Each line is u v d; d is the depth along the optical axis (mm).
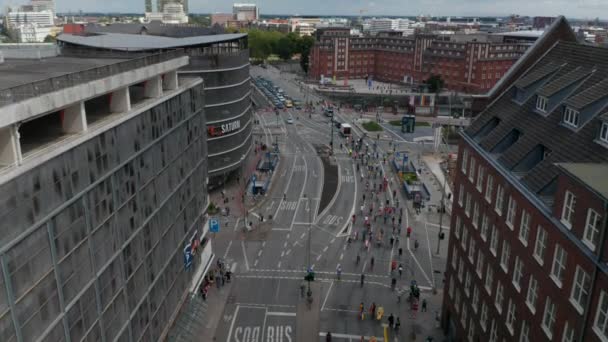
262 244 66438
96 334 29203
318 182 92625
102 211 29562
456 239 46938
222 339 47156
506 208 35406
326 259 62531
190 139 47312
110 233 30688
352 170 100312
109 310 30797
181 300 45000
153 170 37656
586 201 25000
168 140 40875
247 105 94438
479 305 40188
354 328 49125
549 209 29219
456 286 46188
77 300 26938
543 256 29766
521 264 32781
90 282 28375
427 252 64750
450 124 142875
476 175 42219
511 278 34156
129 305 33719
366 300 53938
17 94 23172
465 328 43156
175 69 43344
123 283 32625
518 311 32844
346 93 181625
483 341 39062
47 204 24172
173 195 42312
